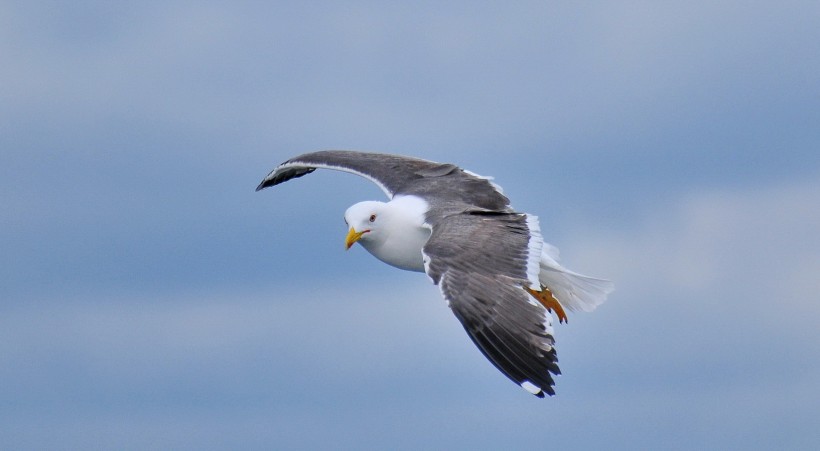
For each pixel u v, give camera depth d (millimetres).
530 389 14180
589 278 17094
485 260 15023
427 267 15000
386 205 16953
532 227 15609
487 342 14445
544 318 14438
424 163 18297
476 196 17234
